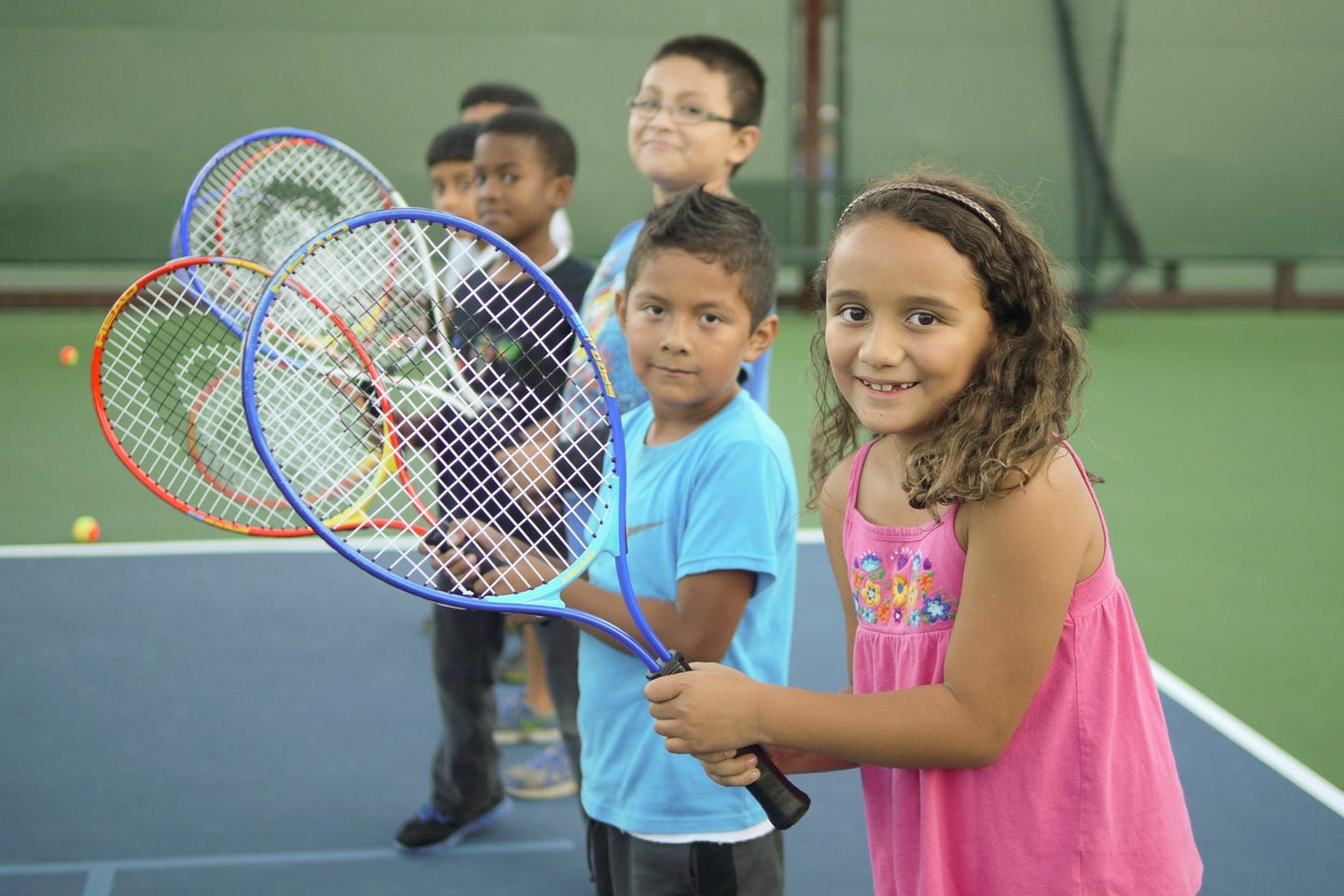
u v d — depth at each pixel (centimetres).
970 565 132
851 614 158
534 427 214
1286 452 627
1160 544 488
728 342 189
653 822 189
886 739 132
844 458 162
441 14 880
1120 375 803
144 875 264
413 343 202
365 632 395
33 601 415
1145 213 934
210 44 863
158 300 211
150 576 440
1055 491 130
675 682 139
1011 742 136
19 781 301
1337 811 288
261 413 196
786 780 149
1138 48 916
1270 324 998
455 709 271
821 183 930
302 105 876
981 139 924
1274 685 360
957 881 140
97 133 862
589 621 160
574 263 282
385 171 887
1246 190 938
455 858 275
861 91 919
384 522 184
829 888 262
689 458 191
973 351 131
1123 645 138
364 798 298
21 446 604
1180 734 326
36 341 846
